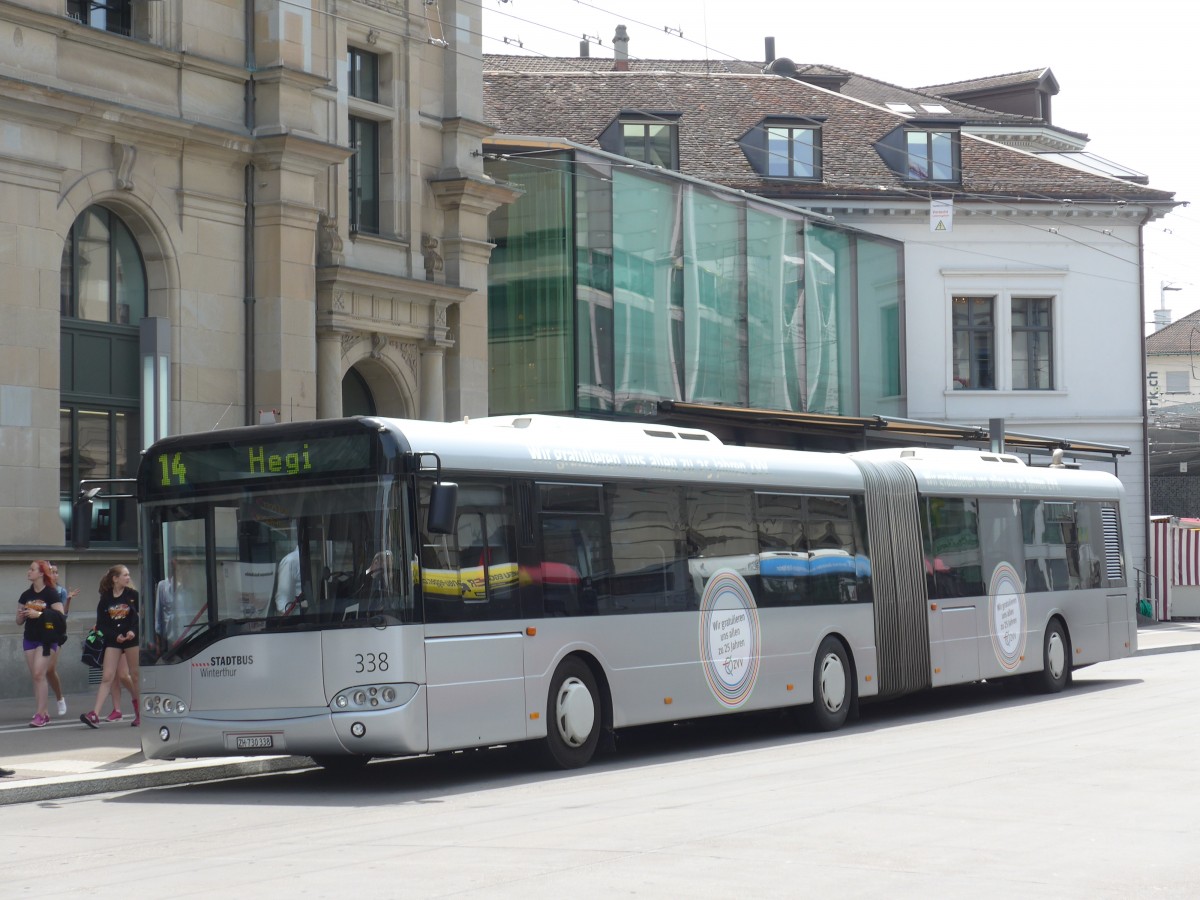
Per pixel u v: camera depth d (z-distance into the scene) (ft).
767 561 57.31
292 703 42.83
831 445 120.67
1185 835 31.40
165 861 30.91
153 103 74.33
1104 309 150.61
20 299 67.72
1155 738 50.72
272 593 43.55
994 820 33.40
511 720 45.19
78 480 71.72
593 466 49.67
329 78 83.61
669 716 51.39
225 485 44.55
